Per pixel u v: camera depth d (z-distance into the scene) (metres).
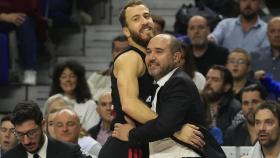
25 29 19.14
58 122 14.05
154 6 22.12
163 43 10.80
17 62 19.72
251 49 18.64
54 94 16.97
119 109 11.02
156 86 10.91
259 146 13.21
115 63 11.02
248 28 18.78
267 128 13.01
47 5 19.81
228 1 20.83
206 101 15.14
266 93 15.23
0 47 18.95
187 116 10.85
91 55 20.80
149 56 10.81
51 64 20.12
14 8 19.22
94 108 16.78
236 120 15.43
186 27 19.67
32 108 12.26
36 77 19.89
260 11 20.89
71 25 20.92
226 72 15.84
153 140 10.69
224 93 15.84
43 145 12.45
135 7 11.08
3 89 19.11
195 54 17.83
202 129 10.88
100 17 22.03
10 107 19.09
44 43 20.23
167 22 21.83
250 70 16.88
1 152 14.98
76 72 16.84
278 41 17.55
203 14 19.80
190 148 10.79
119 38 16.75
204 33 17.70
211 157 10.79
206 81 16.05
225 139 15.12
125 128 10.89
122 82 10.83
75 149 12.55
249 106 15.04
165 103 10.73
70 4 21.38
